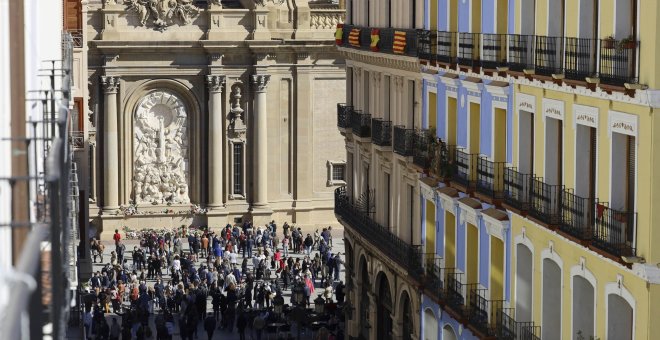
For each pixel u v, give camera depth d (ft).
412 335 202.39
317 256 341.21
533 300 141.59
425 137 191.72
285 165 397.60
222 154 391.65
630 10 112.98
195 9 385.91
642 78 108.47
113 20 380.99
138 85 385.91
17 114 60.80
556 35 134.72
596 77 117.08
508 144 152.66
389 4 226.58
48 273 55.26
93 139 381.40
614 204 116.78
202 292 295.48
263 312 285.02
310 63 394.93
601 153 119.44
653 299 108.68
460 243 174.91
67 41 133.90
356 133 239.91
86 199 203.92
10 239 56.39
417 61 197.47
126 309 288.51
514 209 146.00
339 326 269.44
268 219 393.91
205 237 366.84
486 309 159.53
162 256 350.64
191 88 388.98
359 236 240.73
